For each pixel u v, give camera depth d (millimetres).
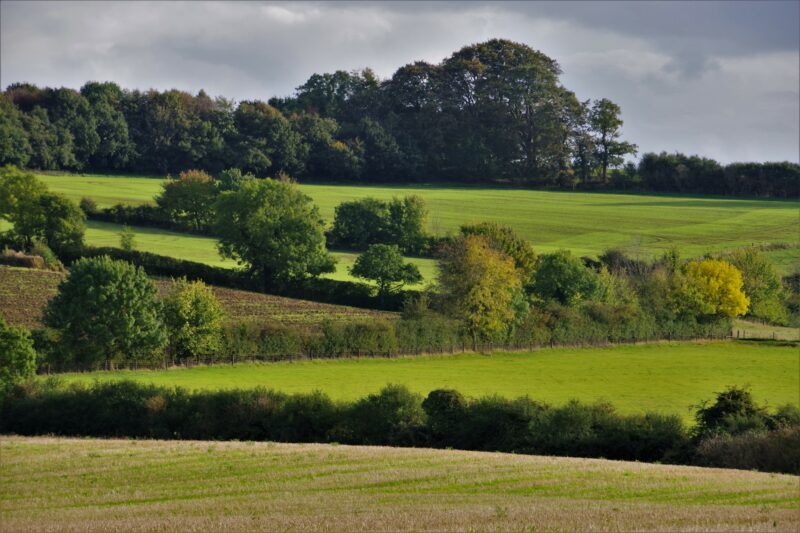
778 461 68000
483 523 42906
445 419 81000
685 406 104125
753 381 122000
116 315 113500
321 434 80625
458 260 143750
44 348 110062
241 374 111938
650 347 147125
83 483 56969
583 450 75750
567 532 40938
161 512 48250
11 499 53125
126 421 83125
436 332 133625
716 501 50344
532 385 113688
